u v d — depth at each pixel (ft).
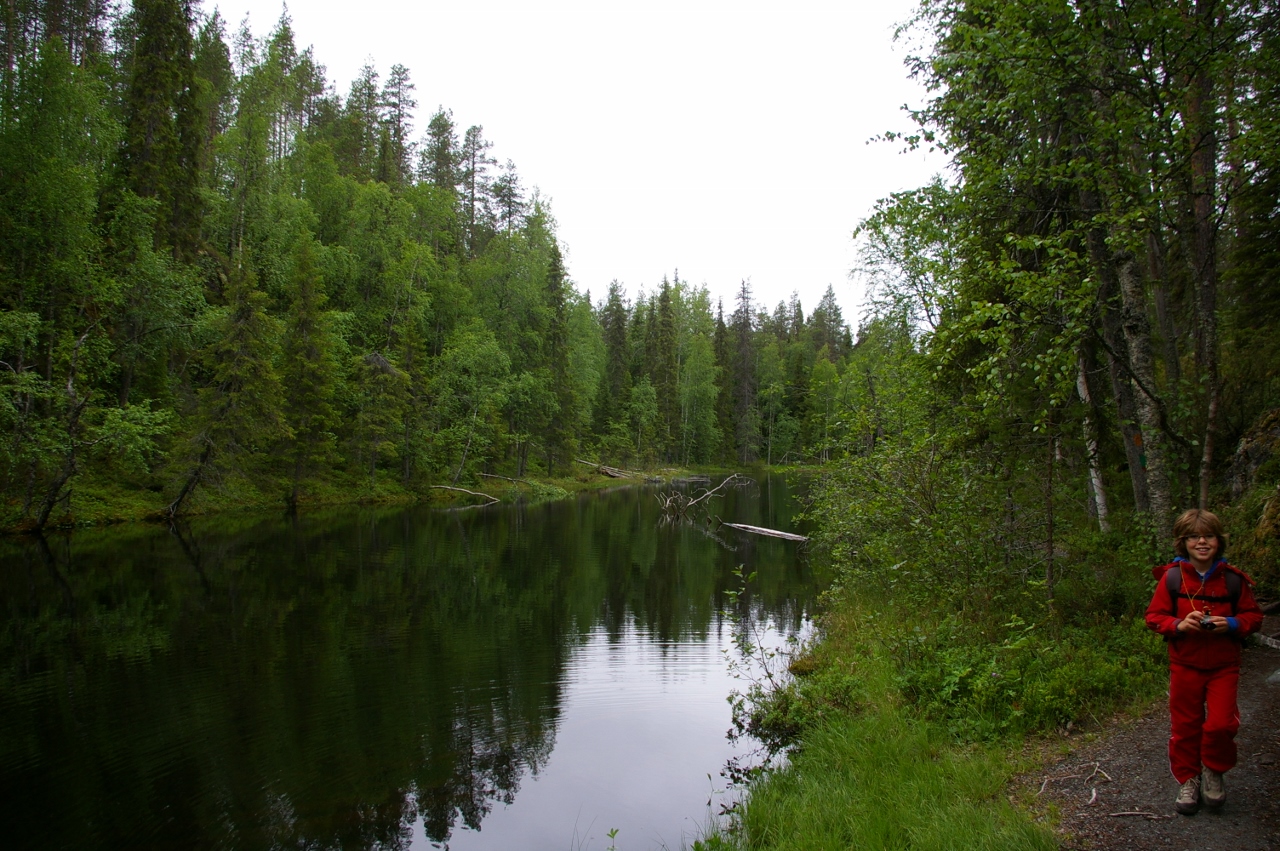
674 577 56.39
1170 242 32.68
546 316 157.48
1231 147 21.26
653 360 211.41
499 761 23.53
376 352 119.65
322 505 100.58
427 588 50.16
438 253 154.81
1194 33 20.26
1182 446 23.65
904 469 33.55
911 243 31.68
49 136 71.41
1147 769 14.79
